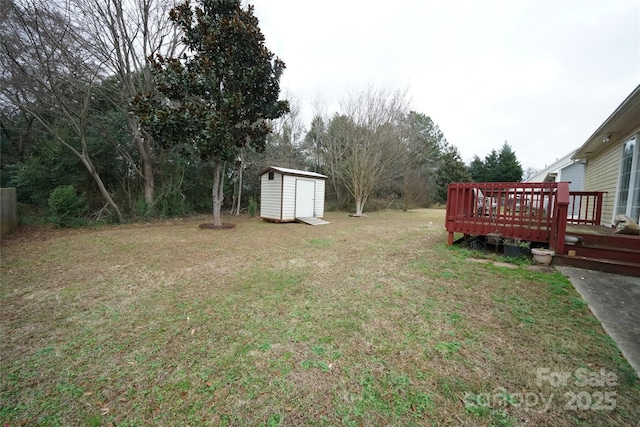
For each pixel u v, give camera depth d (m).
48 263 4.45
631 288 3.17
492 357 1.91
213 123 7.10
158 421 1.41
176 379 1.72
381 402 1.52
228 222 10.67
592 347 2.01
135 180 11.41
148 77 10.45
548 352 1.96
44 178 9.27
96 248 5.58
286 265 4.36
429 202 23.75
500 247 5.39
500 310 2.67
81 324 2.45
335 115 15.96
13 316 2.60
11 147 10.73
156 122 6.86
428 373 1.75
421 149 18.25
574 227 5.73
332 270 4.08
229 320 2.51
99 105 10.40
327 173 17.20
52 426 1.38
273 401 1.54
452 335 2.21
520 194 4.69
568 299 2.89
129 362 1.90
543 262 4.17
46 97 8.90
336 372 1.78
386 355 1.96
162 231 7.98
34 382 1.70
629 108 4.55
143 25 9.85
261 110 8.95
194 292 3.21
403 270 4.07
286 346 2.08
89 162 8.77
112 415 1.45
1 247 5.67
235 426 1.38
